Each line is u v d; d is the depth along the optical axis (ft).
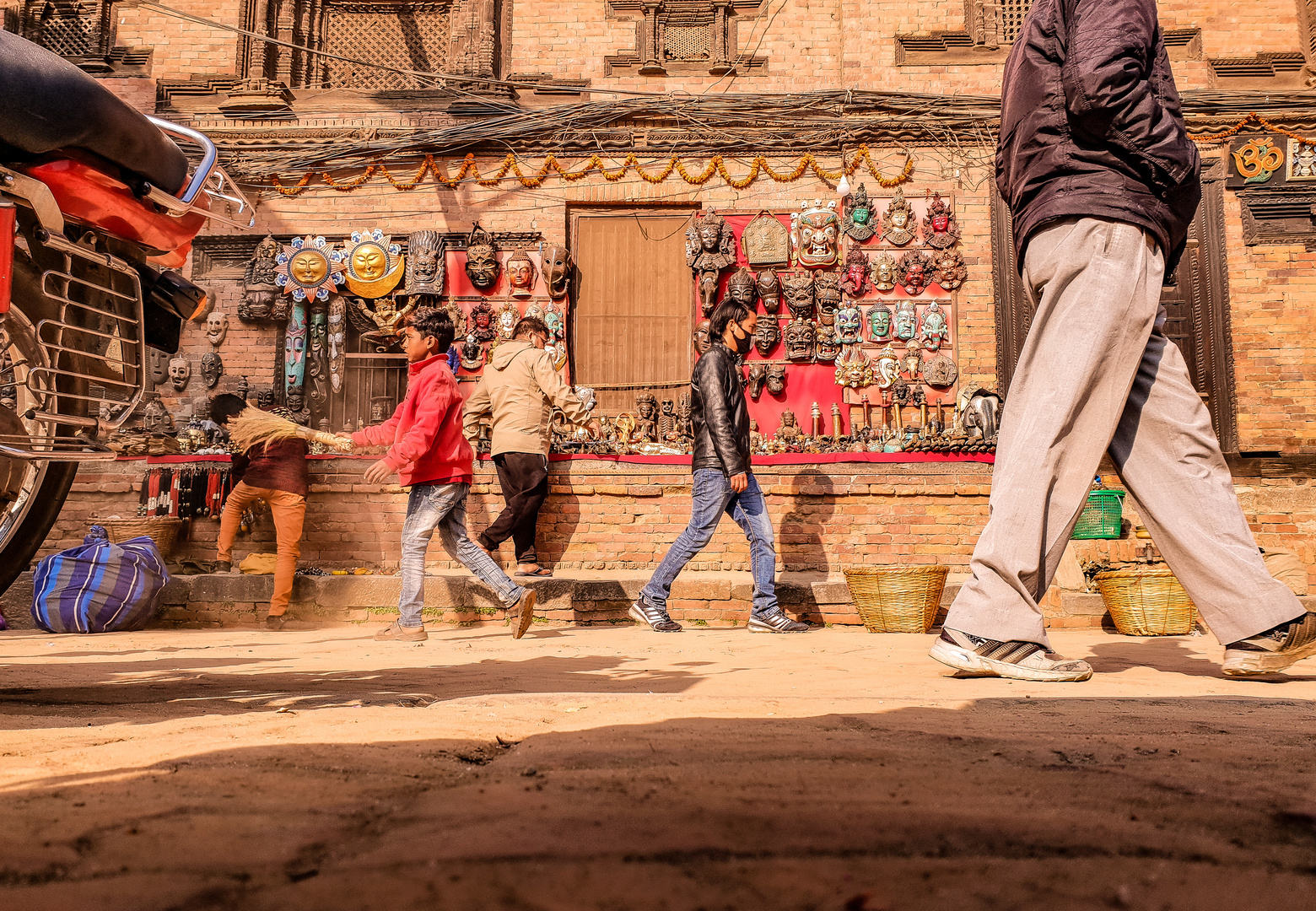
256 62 36.32
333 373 34.14
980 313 33.60
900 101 34.60
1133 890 2.09
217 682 8.01
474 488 22.82
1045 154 8.23
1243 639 7.86
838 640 15.23
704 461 17.07
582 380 34.86
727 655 11.90
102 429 7.39
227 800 2.98
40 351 6.59
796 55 36.40
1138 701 6.01
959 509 22.04
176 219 7.72
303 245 34.73
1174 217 8.15
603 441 24.13
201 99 36.19
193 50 36.52
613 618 19.19
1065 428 7.95
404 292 34.37
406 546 15.11
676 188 35.19
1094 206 7.94
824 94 34.78
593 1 36.83
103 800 2.98
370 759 3.81
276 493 18.43
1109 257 7.97
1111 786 3.20
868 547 22.03
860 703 5.84
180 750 3.99
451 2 37.06
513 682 7.98
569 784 3.24
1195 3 35.35
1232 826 2.66
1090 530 19.94
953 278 33.60
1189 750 3.98
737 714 5.30
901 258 33.76
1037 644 7.82
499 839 2.48
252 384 34.55
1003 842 2.48
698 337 33.91
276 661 10.98
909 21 35.94
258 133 35.53
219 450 26.18
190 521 22.86
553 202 35.19
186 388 34.22
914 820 2.70
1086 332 7.91
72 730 4.67
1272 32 35.04
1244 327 33.19
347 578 19.22
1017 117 8.57
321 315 34.50
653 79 36.50
